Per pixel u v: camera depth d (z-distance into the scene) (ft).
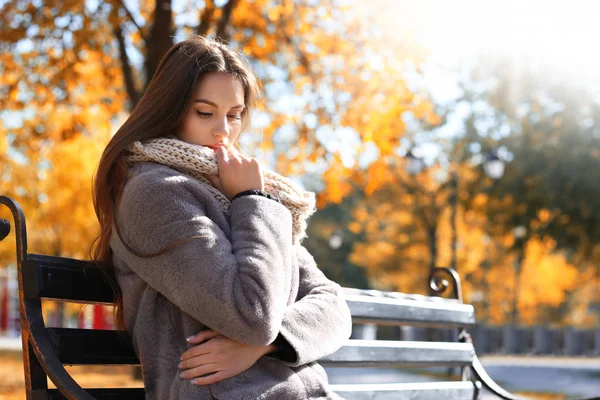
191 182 7.97
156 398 7.95
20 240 7.86
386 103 38.50
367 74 38.75
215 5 38.27
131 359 8.59
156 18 38.99
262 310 7.56
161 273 7.67
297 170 40.11
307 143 38.93
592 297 163.12
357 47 39.04
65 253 78.43
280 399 7.84
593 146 84.02
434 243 114.73
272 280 7.68
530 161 85.40
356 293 11.62
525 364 79.97
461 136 98.32
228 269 7.59
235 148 9.36
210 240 7.66
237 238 7.88
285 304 7.89
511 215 86.74
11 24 36.58
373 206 126.62
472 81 89.81
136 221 7.80
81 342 8.12
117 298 8.39
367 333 87.10
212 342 7.72
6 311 128.57
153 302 7.99
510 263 132.67
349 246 175.22
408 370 65.46
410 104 38.88
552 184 84.28
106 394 8.23
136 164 8.21
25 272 7.82
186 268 7.56
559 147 84.64
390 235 125.08
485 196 89.81
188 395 7.63
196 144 8.55
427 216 115.14
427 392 11.74
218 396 7.64
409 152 64.34
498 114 93.50
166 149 8.09
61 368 7.49
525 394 49.03
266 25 39.83
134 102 41.09
